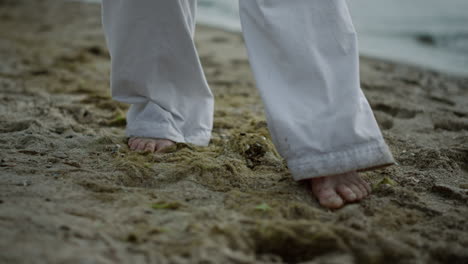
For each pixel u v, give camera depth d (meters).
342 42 1.45
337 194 1.49
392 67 5.07
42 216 1.18
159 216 1.28
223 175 1.67
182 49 1.87
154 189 1.55
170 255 1.06
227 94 3.35
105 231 1.15
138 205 1.35
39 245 1.02
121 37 1.82
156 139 1.92
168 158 1.79
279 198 1.47
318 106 1.43
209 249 1.08
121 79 1.91
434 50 6.74
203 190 1.54
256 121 2.43
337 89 1.43
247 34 1.52
